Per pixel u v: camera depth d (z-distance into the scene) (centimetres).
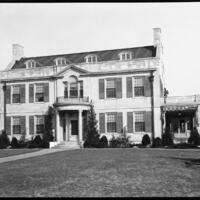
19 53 5031
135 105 4028
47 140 4078
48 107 4347
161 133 3900
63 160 2177
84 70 4219
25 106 4472
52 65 4578
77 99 4075
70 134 4200
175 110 3897
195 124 3828
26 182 1348
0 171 1731
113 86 4134
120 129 4059
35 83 4447
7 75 4625
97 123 4147
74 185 1253
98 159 2153
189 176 1381
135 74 4053
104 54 4538
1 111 4584
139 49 4462
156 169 1599
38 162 2127
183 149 3222
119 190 1142
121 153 2641
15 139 4253
